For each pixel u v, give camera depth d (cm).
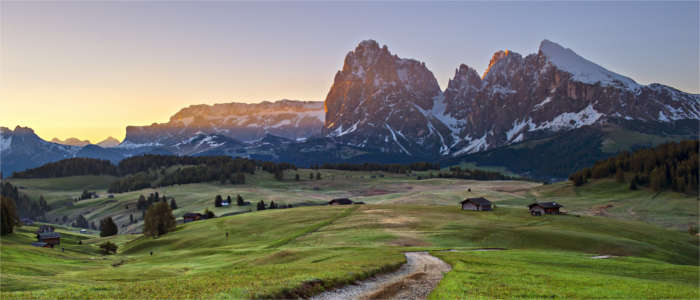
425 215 15100
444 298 3406
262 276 4144
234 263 7494
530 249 9519
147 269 7231
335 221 14075
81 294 3191
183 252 11056
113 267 8956
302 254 7669
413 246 9731
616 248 9612
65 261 9262
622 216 18988
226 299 2956
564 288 3809
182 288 3422
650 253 9431
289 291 3403
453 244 9956
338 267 4900
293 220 14788
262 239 12162
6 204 14850
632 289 3781
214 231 14162
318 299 3459
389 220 13762
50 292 3262
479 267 5359
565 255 7494
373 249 8519
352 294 3712
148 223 15325
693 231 13750
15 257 8231
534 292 3603
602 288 3816
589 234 10944
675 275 5175
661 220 17762
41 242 13675
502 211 16500
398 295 3712
